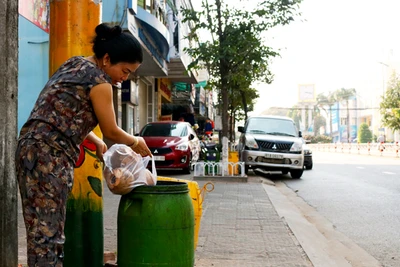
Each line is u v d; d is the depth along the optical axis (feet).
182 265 10.20
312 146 246.47
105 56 9.05
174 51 67.67
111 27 9.24
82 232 11.71
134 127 63.93
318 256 15.76
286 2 41.22
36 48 33.96
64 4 12.21
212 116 187.42
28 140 8.59
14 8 9.97
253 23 42.01
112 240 16.94
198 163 42.91
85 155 11.73
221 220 22.03
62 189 8.71
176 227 10.05
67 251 11.59
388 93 163.63
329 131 411.95
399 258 17.10
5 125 9.74
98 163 11.91
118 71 9.19
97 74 8.84
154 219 9.91
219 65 43.80
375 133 296.71
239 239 17.97
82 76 8.76
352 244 19.27
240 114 100.32
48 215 8.63
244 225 20.80
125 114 59.41
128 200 10.28
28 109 33.65
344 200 31.94
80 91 8.73
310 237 19.57
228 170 43.16
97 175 11.89
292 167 47.26
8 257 9.93
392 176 49.75
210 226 20.54
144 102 74.69
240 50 42.09
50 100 8.70
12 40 9.91
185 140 46.85
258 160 47.52
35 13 31.50
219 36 42.93
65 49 12.21
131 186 10.12
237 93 77.71
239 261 14.80
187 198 10.46
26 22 33.19
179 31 68.74
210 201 28.27
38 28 33.96
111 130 9.18
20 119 33.12
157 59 55.77
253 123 52.80
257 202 28.14
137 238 9.99
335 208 28.63
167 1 63.10
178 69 76.18
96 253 11.89
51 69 12.44
